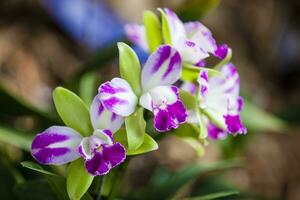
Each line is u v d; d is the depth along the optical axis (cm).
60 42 95
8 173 51
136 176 84
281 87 118
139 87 41
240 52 116
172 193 54
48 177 41
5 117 59
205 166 55
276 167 100
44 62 91
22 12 94
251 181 96
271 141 103
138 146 40
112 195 44
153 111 41
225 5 119
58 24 96
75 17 95
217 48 44
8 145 59
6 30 91
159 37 45
